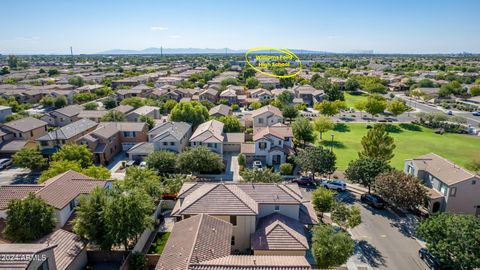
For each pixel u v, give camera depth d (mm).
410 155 60688
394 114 91000
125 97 111875
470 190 37500
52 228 28531
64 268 24062
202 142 55438
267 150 54344
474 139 71938
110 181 36281
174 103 95438
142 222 27969
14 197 31719
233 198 31172
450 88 127625
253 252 28156
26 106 98562
